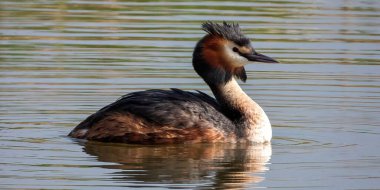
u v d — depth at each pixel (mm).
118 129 14594
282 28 21969
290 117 16219
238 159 13898
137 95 14922
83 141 14711
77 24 22109
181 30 21531
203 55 15336
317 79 18422
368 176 12984
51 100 16812
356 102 17047
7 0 24766
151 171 13180
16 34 21078
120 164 13500
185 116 14633
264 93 17531
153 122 14594
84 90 17438
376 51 20344
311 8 24156
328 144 14711
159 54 19750
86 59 19391
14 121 15641
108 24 22109
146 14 23172
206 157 13992
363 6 24500
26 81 17844
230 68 15258
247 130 14898
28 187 12250
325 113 16406
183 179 12773
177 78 18297
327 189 12422
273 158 13961
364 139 15016
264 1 25016
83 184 12445
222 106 15250
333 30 21922
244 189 12367
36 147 14242
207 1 24828
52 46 20188
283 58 19672
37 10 23531
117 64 19000
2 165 13266
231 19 22562
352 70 18984
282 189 12422
